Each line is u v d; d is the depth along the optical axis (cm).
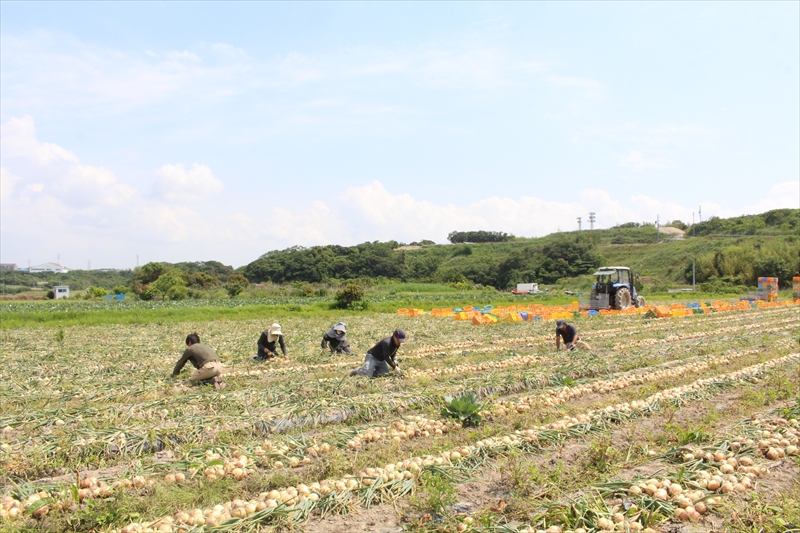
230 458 655
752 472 591
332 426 811
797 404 866
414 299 5056
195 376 1075
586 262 8856
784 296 5412
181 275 7400
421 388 1035
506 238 14250
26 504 508
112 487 560
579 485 560
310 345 1770
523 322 2569
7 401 959
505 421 812
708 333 2005
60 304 4869
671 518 491
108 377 1233
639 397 970
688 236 10531
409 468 601
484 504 527
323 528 483
